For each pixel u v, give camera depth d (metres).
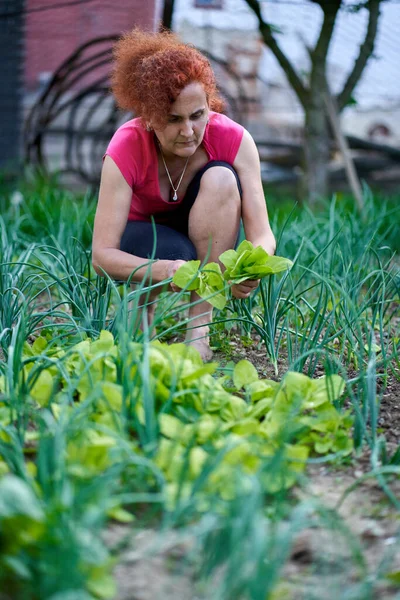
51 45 6.51
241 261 2.03
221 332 2.61
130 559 1.30
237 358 2.39
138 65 2.07
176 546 1.34
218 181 2.24
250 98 6.98
